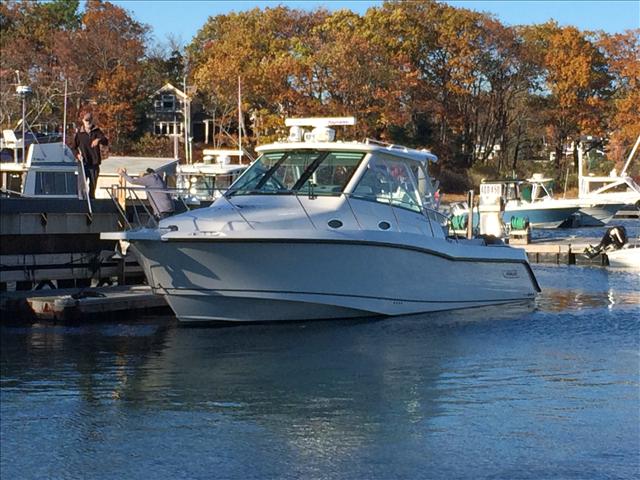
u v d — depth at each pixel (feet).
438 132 271.28
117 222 68.13
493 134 279.90
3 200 63.57
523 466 31.86
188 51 296.71
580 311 62.34
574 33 270.87
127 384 43.14
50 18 309.22
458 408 38.60
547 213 155.63
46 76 243.19
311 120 59.26
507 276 64.18
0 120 226.58
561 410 38.01
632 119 259.39
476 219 107.96
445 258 59.11
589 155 274.77
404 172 58.95
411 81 243.81
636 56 274.16
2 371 45.80
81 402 40.40
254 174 57.31
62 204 65.87
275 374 44.50
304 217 53.57
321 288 54.54
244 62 253.85
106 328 56.65
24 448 34.76
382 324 55.93
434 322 57.11
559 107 274.36
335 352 48.96
